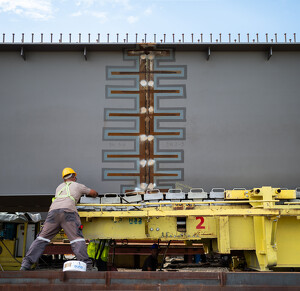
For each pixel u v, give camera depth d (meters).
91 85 7.22
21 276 4.31
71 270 4.55
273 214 5.95
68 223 5.49
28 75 7.25
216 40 7.19
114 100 7.18
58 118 7.14
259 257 6.18
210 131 7.12
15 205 8.88
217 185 6.99
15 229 12.53
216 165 7.04
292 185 7.02
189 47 7.21
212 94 7.22
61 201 5.59
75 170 7.00
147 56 7.27
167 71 7.25
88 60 7.28
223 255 8.12
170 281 4.29
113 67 7.25
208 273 4.32
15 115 7.14
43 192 6.95
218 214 5.94
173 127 7.11
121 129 7.11
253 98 7.23
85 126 7.12
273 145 7.11
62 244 13.17
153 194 6.51
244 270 6.91
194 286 4.29
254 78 7.27
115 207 6.41
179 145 7.07
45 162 7.03
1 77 7.23
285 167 7.05
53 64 7.28
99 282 4.29
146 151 7.05
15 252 12.31
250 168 7.04
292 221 6.41
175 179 6.98
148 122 7.13
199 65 7.28
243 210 5.96
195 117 7.15
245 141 7.11
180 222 6.30
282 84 7.26
